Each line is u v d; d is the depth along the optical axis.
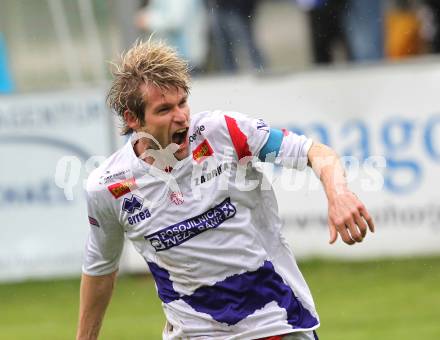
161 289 13.59
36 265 32.00
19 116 31.62
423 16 32.53
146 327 25.31
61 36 32.62
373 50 32.66
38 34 32.69
